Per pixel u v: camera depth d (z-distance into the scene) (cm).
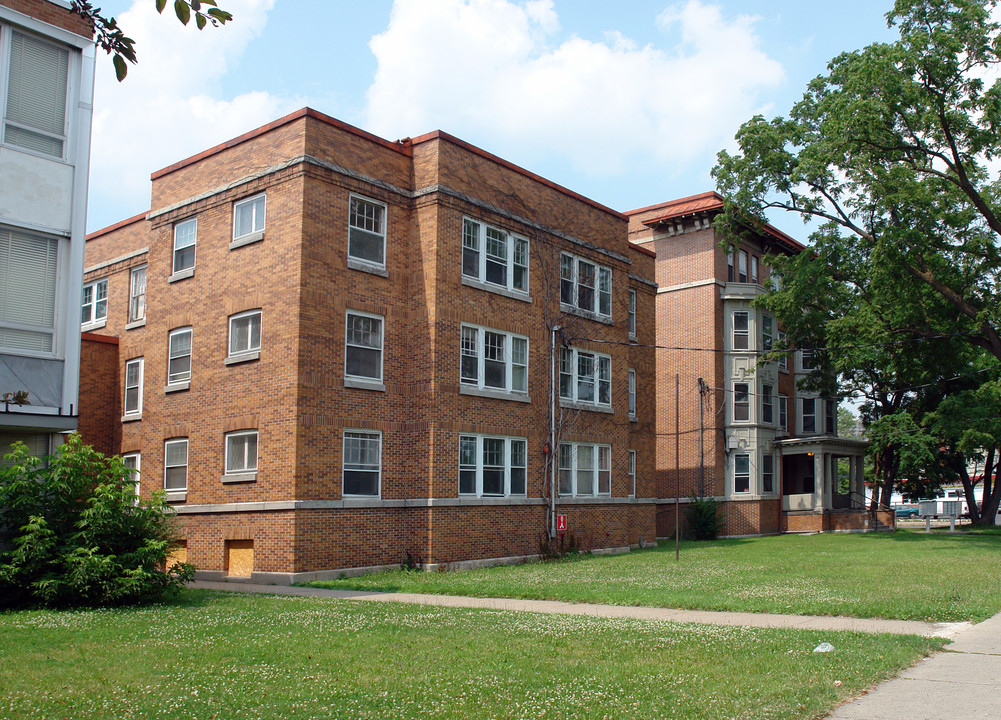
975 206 3130
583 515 2739
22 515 1480
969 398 3462
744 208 3425
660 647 1066
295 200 2136
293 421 2056
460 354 2359
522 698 805
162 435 2425
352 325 2211
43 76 1686
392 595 1755
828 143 3055
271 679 877
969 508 4875
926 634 1209
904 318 3291
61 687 832
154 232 2555
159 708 756
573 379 2769
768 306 3634
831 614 1422
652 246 4184
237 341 2253
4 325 1598
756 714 750
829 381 3841
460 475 2334
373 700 793
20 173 1636
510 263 2566
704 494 3869
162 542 1519
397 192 2353
